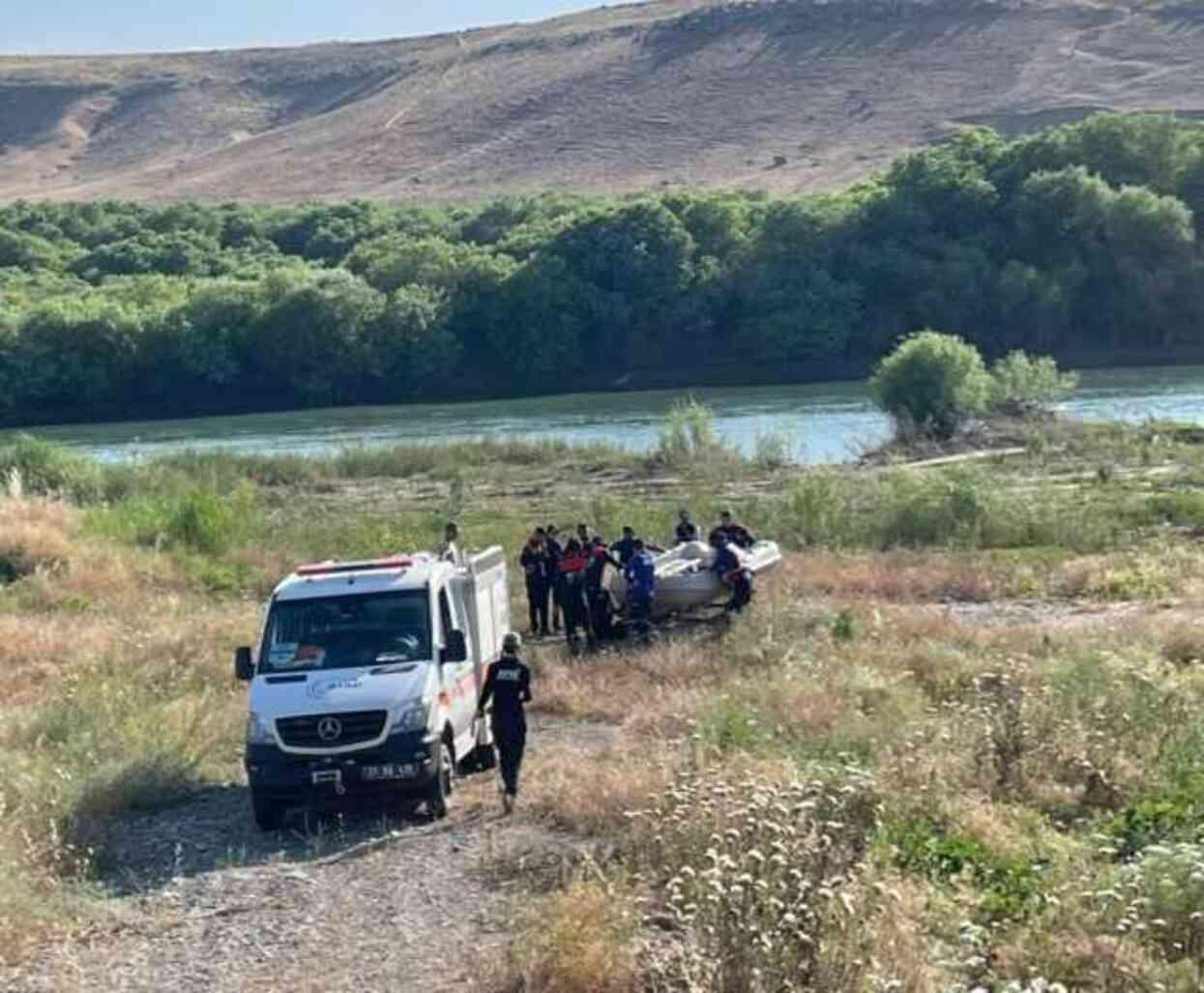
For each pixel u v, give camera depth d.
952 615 28.03
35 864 14.95
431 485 56.00
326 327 104.50
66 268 143.12
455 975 11.99
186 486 52.59
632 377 106.50
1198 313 101.31
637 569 27.33
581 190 199.38
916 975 10.51
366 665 17.45
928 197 108.31
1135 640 23.34
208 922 13.78
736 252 109.12
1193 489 44.00
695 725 17.95
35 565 36.19
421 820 16.91
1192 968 10.58
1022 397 63.44
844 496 41.31
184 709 21.67
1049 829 14.37
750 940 10.08
